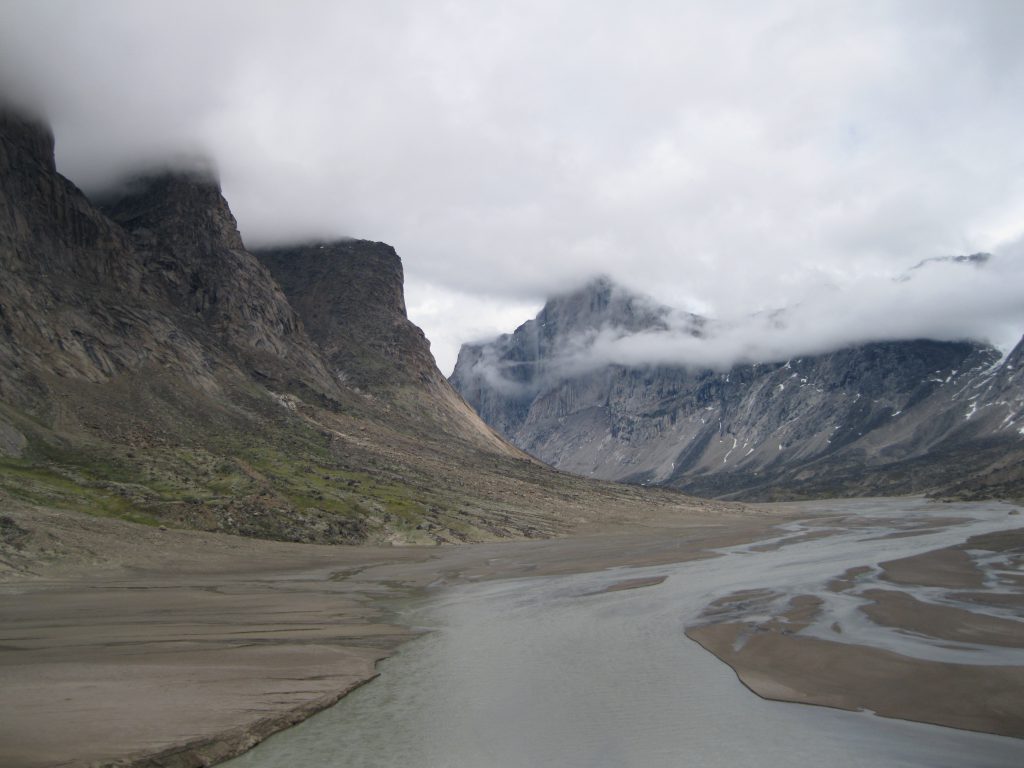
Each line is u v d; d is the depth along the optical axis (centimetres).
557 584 8169
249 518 12000
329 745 3228
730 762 2952
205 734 3197
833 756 2977
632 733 3306
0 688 3738
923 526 15425
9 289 16662
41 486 10844
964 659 4156
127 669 4184
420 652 4888
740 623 5438
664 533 16062
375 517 13812
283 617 6141
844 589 6762
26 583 7556
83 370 16888
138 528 10200
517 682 4138
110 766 2836
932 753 2972
